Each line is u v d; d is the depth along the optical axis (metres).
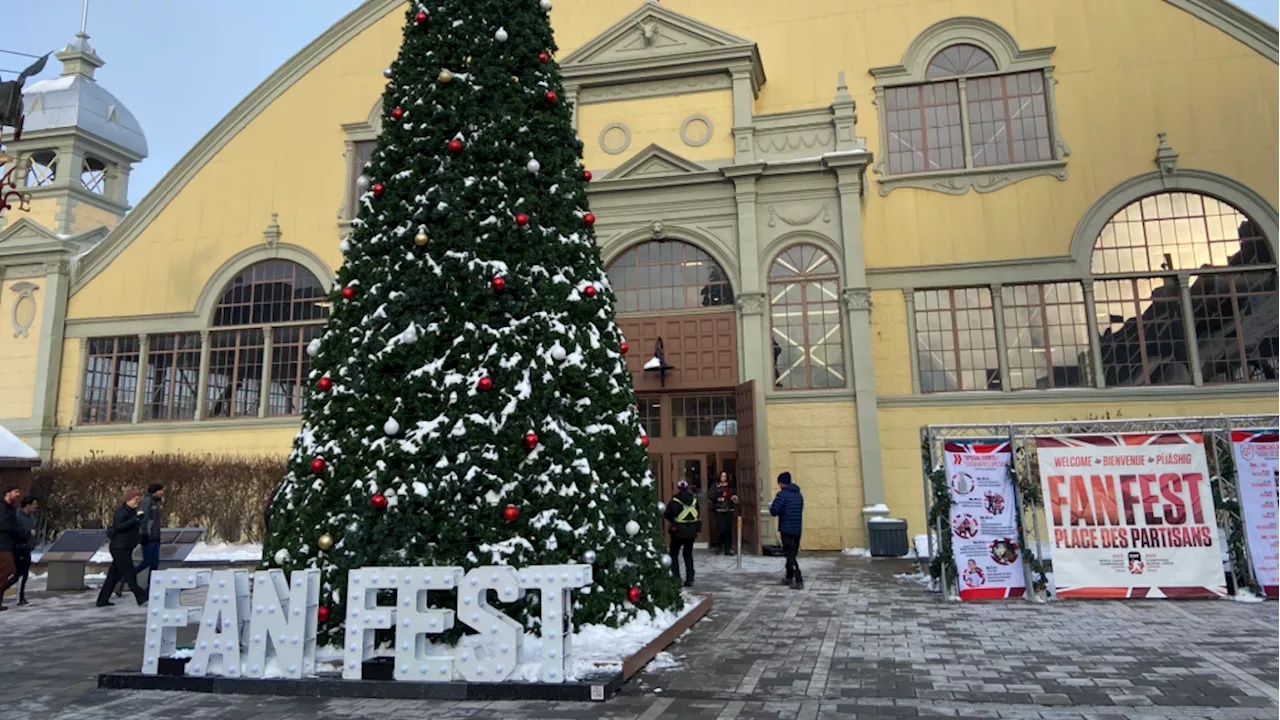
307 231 23.67
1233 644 7.57
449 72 8.46
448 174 8.14
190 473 19.31
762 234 19.06
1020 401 18.70
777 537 17.72
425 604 6.45
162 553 13.91
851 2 21.50
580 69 20.69
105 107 27.38
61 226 25.36
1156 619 8.91
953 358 19.42
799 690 6.15
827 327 18.52
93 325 24.25
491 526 7.20
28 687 6.56
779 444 18.17
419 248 7.96
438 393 7.53
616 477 8.20
